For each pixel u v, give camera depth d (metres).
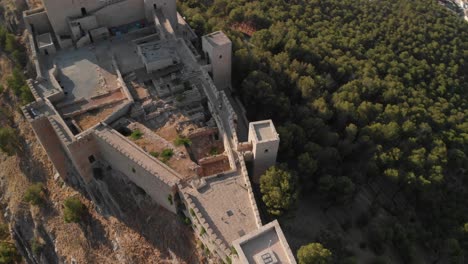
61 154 71.88
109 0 79.25
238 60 80.69
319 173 70.56
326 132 75.69
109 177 68.38
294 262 43.44
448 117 101.88
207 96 69.62
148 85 71.81
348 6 139.38
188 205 55.31
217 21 97.25
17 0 93.19
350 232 72.56
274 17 115.19
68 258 69.94
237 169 59.88
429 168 82.00
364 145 79.88
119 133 63.56
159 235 61.97
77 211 68.19
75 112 66.56
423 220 81.38
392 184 82.38
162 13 83.44
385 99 95.75
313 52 97.00
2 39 92.50
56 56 77.25
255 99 76.00
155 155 61.09
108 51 78.00
